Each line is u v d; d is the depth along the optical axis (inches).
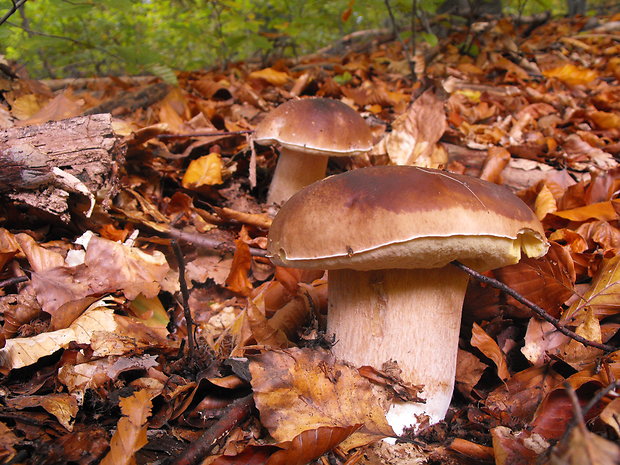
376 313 9.7
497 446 8.8
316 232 8.9
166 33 46.3
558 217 15.4
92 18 39.0
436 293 9.6
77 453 8.5
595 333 11.2
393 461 9.2
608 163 21.2
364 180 9.1
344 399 9.5
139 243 14.9
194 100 27.4
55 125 13.4
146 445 9.2
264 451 8.6
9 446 8.4
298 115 17.4
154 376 10.6
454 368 10.3
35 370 10.5
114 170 14.2
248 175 20.6
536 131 26.0
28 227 13.8
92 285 12.2
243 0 37.3
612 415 8.0
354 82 35.8
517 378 11.2
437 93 20.6
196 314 13.9
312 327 12.5
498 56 40.8
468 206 8.7
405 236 8.3
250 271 15.6
